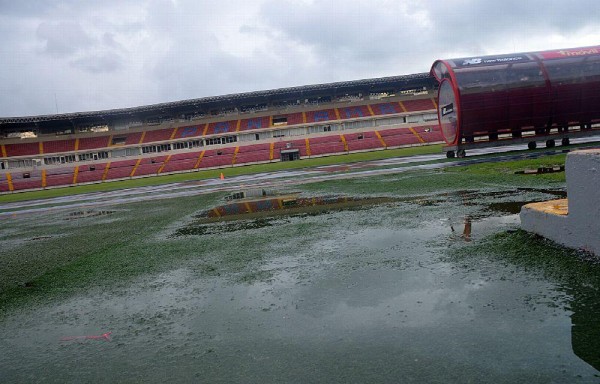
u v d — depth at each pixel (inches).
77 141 2623.0
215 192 789.9
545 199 293.9
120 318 138.2
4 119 2436.0
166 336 119.0
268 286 156.4
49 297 172.1
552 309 108.4
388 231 236.1
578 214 150.7
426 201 347.6
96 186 1951.3
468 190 394.6
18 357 114.8
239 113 2746.1
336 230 257.1
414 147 2262.6
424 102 2669.8
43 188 2311.8
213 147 2561.5
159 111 2748.5
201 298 150.4
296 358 98.0
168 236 306.0
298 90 2657.5
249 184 927.7
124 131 2689.5
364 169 995.9
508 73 875.4
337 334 108.6
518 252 161.6
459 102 874.8
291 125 2578.7
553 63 885.8
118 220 473.4
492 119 891.4
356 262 176.1
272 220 334.3
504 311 110.6
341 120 2561.5
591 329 95.7
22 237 412.2
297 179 914.7
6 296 179.6
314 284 152.7
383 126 2568.9
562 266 139.1
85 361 108.3
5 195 2003.0
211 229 319.6
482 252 168.4
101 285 183.0
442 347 95.3
